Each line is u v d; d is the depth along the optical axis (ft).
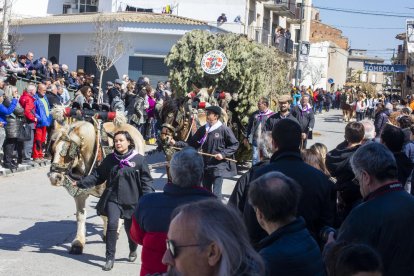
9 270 26.27
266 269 10.62
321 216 16.94
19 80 64.44
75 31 114.01
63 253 29.35
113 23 108.47
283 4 153.89
